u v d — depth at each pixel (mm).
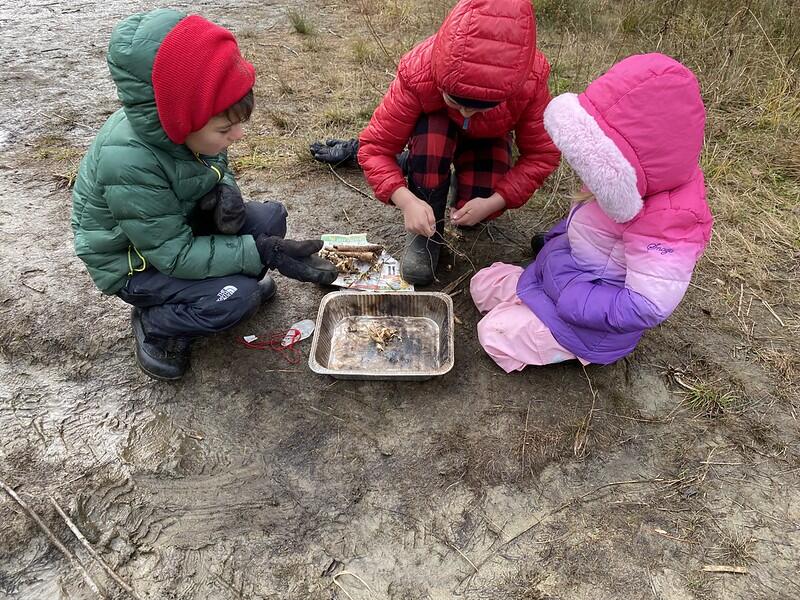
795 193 2926
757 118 3426
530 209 2844
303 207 2846
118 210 1697
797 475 1792
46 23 4828
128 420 1940
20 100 3660
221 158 1979
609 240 1815
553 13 4684
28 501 1721
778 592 1533
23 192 2871
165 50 1468
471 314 2303
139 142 1656
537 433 1890
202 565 1608
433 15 4855
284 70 4082
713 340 2203
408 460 1828
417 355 2131
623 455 1848
